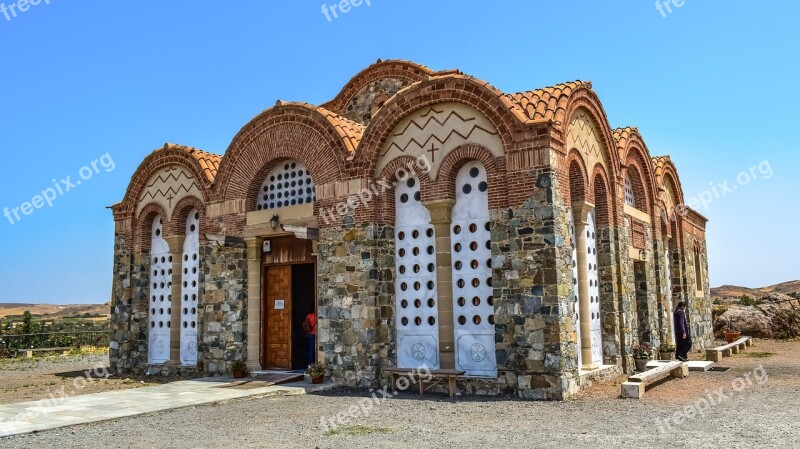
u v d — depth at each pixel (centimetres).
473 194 1703
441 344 1678
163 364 2289
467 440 1045
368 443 1036
